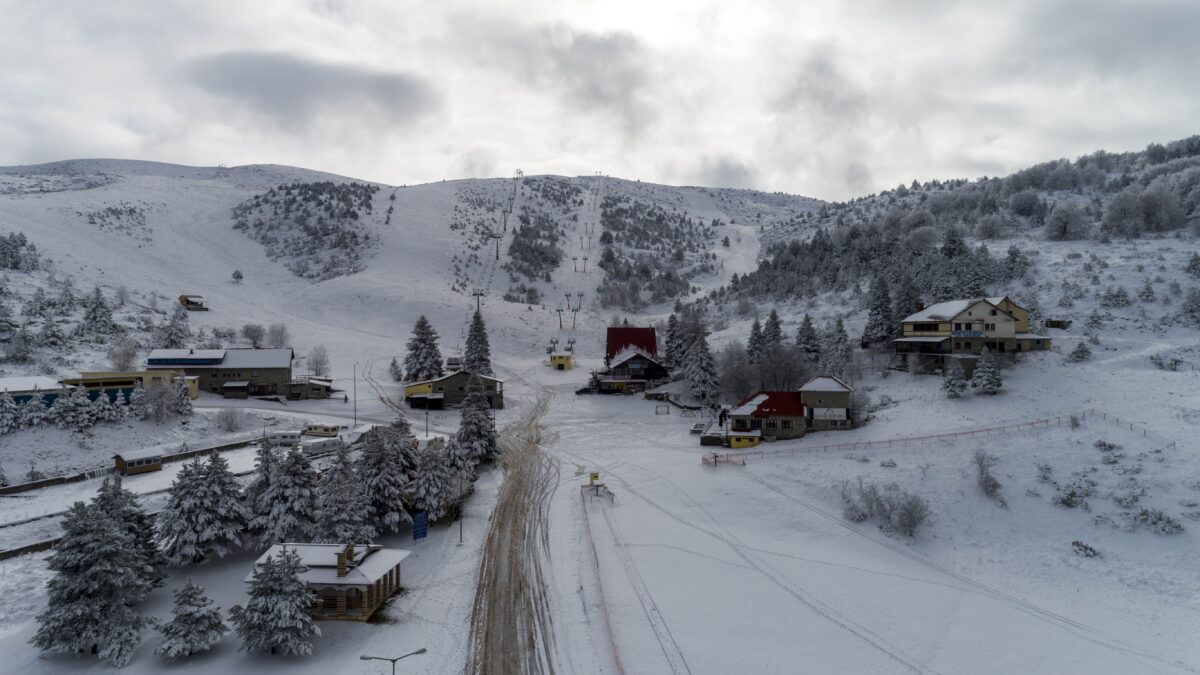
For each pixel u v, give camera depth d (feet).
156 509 195.42
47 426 244.83
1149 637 134.62
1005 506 189.06
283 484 168.55
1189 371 263.49
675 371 418.92
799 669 121.80
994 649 129.70
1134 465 194.39
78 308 440.45
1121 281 380.17
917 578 161.89
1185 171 572.92
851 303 461.37
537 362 496.64
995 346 302.25
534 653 127.13
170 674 119.75
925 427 245.24
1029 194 589.32
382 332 544.21
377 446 191.42
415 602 148.15
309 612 139.54
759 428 269.03
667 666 122.21
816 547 178.70
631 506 208.74
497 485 231.30
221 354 350.64
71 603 125.49
